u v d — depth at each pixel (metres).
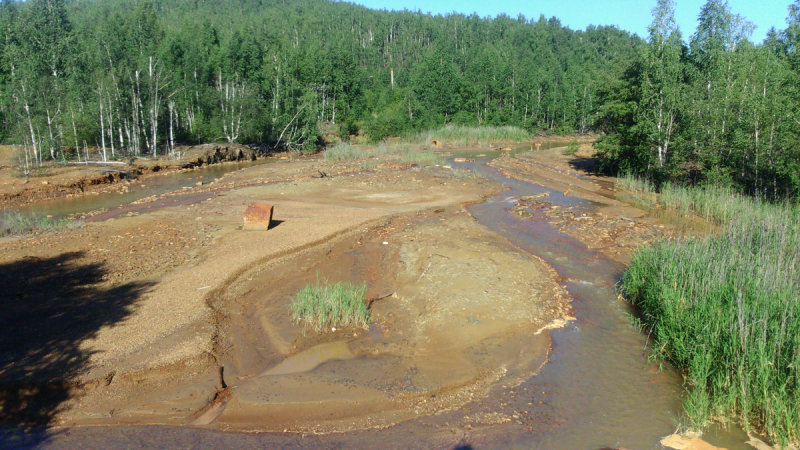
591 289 12.70
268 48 58.62
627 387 8.44
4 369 8.42
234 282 12.59
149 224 17.77
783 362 7.84
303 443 7.03
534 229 18.02
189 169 35.09
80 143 36.47
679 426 7.36
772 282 9.77
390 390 8.23
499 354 9.40
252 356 9.31
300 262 14.09
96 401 7.91
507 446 6.96
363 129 60.03
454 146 51.28
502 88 67.81
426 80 64.25
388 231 17.36
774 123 19.89
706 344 8.68
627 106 27.31
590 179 29.17
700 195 20.38
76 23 66.19
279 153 44.53
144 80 37.97
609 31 129.12
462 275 12.92
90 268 13.33
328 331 10.20
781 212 16.42
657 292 10.95
